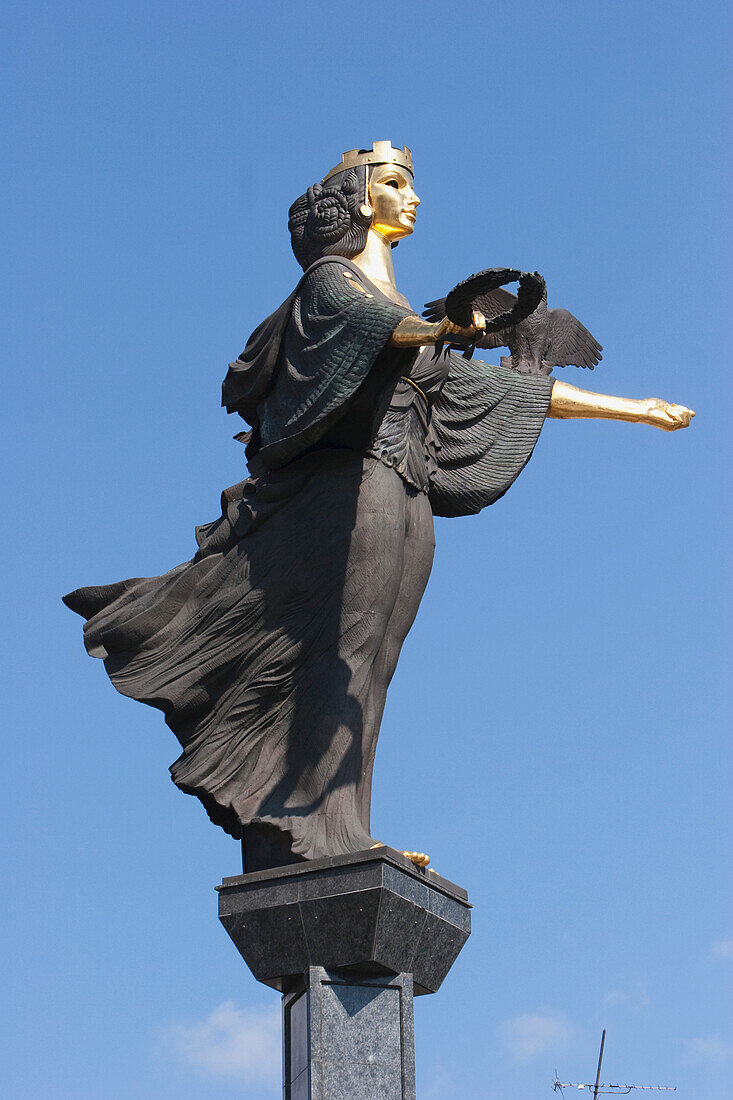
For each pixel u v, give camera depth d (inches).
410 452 869.8
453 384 918.4
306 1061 773.3
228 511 878.4
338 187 895.7
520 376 943.7
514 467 919.7
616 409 944.9
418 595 868.6
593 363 988.6
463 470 912.9
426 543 872.9
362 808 830.5
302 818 815.7
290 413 831.1
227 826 858.8
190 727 866.1
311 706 834.2
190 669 863.1
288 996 815.7
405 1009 792.3
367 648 834.8
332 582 838.5
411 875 797.2
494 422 925.2
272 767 837.2
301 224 903.7
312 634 840.3
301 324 838.5
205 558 877.8
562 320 983.0
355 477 845.2
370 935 776.9
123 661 879.7
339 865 786.2
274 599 849.5
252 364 861.2
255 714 847.1
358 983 789.9
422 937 802.8
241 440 906.7
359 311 807.1
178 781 845.8
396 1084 778.8
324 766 822.5
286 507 857.5
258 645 850.1
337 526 839.1
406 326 787.4
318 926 786.2
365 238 891.4
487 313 966.4
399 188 898.1
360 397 818.2
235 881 808.3
